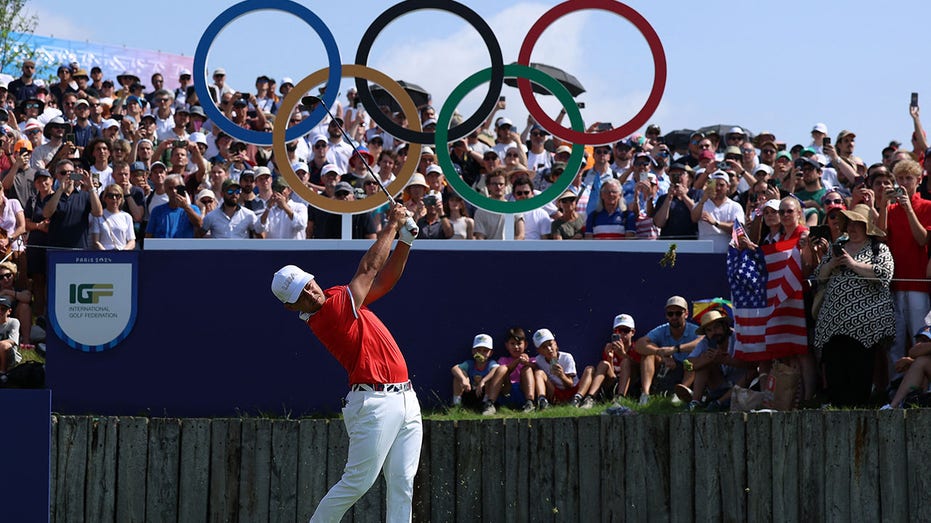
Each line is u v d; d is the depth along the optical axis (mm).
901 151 10055
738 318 8055
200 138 12320
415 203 9820
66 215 10125
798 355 7988
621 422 6852
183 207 9953
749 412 6746
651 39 9047
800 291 7934
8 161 11672
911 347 7648
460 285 8789
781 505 6473
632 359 8484
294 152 11766
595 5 9117
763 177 9453
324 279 8773
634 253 8828
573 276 8797
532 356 8719
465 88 9172
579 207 10805
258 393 8734
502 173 9656
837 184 11109
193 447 7395
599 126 11000
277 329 8758
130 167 10852
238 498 7309
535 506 6969
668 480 6742
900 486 6246
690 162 12008
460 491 7098
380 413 5789
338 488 5836
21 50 17859
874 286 7555
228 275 8820
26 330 9820
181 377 8789
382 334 5918
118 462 7484
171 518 7379
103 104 14070
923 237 7816
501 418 7141
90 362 8883
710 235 9266
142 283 8867
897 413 6281
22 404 7391
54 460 7535
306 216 10039
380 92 13086
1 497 7391
